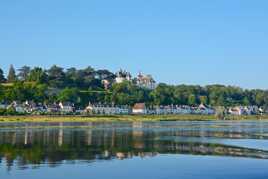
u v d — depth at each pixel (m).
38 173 54.75
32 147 84.56
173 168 60.22
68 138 108.25
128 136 119.31
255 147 89.94
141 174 55.50
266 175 55.38
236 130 156.75
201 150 83.56
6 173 54.38
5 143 92.19
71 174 54.75
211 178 53.38
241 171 58.03
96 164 63.06
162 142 100.75
